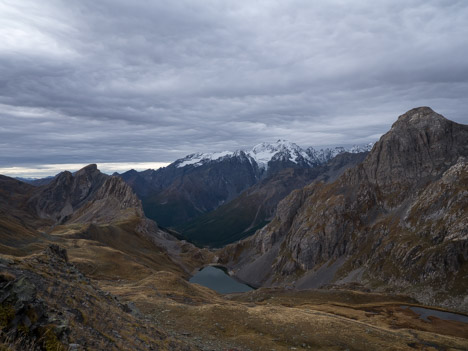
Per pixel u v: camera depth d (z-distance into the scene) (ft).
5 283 50.31
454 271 501.56
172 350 93.66
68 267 113.29
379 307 381.19
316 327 189.57
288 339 170.09
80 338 56.70
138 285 275.59
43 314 52.65
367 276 634.43
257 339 162.71
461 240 528.22
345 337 180.45
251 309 210.18
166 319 171.01
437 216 635.66
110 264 404.98
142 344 79.87
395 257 615.57
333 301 407.64
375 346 174.50
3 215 497.05
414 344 191.72
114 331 75.92
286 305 376.89
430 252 551.59
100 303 93.30
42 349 45.65
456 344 204.03
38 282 75.87
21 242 391.65
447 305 449.06
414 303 439.63
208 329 165.78
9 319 45.03
